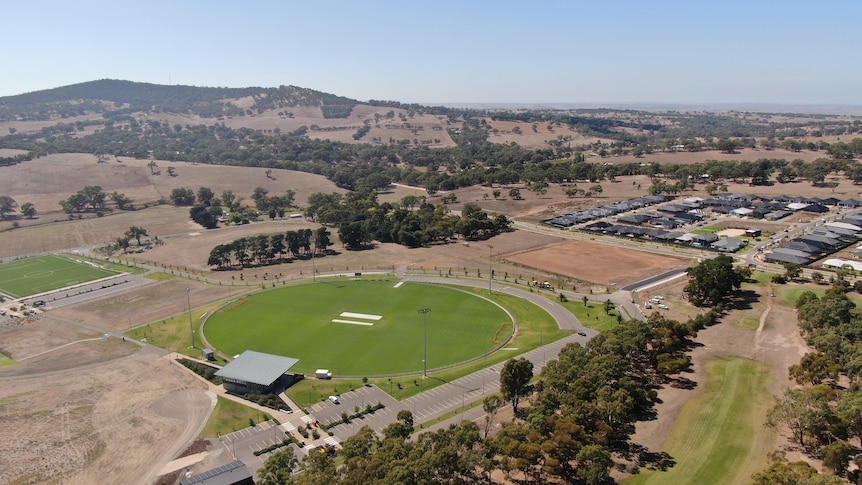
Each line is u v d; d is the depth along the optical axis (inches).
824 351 5580.7
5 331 7598.4
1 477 4301.2
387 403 5413.4
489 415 4987.7
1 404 5482.3
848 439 4247.0
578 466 3976.4
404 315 7869.1
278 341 7032.5
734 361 5821.9
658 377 5536.4
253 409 5369.1
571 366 5059.1
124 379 6053.2
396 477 3395.7
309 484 3467.0
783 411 4335.6
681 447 4296.3
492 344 6825.8
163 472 4350.4
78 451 4650.6
